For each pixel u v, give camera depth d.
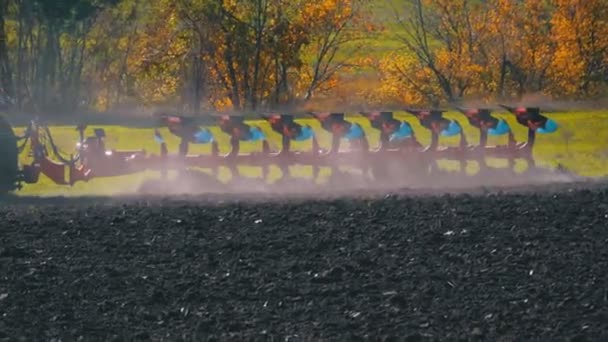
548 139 98.56
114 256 54.56
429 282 49.25
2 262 53.38
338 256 54.09
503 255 54.22
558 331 42.09
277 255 54.47
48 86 194.88
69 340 41.69
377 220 62.38
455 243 56.75
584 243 56.81
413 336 41.25
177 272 51.34
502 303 45.91
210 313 44.91
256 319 44.03
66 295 47.84
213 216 64.06
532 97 194.75
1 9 193.25
